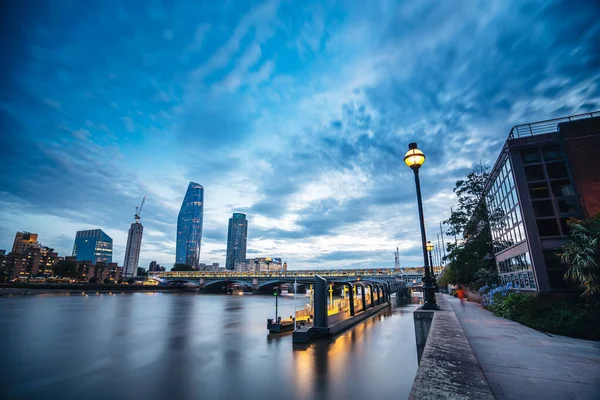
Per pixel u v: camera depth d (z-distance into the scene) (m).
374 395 12.32
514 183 17.61
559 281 15.27
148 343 25.92
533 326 12.30
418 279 91.56
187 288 179.75
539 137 17.20
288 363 17.45
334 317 26.45
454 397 2.93
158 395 13.70
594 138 16.12
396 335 24.38
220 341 26.20
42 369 18.25
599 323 10.20
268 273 138.88
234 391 13.72
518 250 18.25
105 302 81.19
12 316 47.19
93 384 15.31
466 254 29.50
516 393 5.30
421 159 14.68
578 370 6.63
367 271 105.00
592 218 11.96
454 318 9.09
